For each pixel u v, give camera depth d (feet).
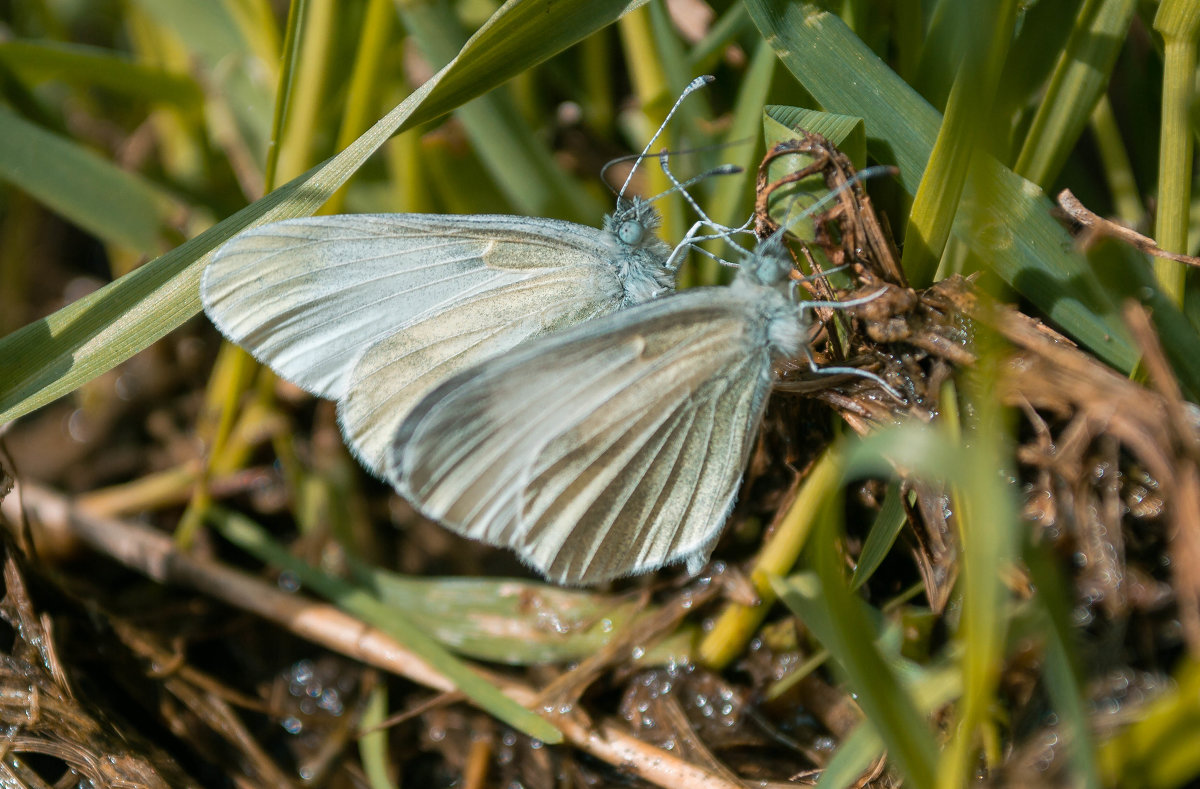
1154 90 0.88
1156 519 0.85
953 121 0.83
